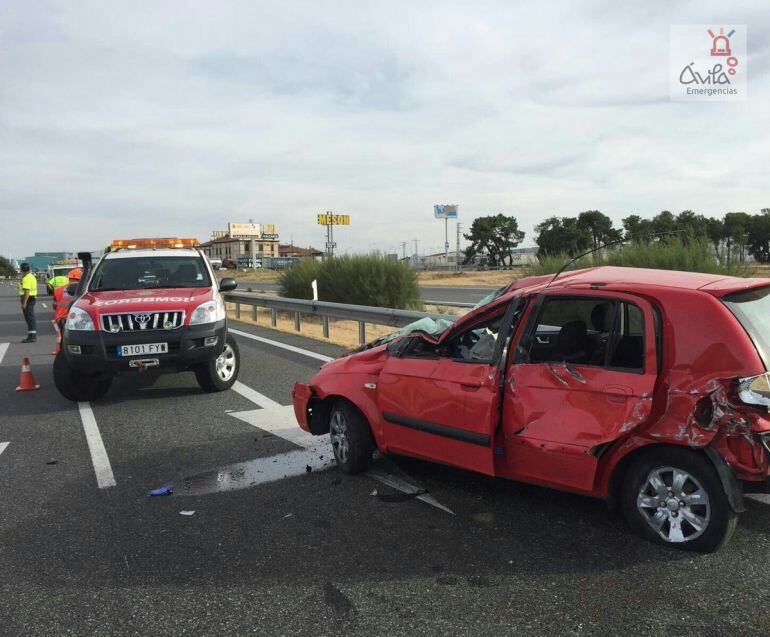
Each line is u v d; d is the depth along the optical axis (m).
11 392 8.19
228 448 5.50
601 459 3.41
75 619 2.87
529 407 3.62
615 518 3.81
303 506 4.14
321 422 5.12
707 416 3.09
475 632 2.68
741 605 2.82
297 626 2.77
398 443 4.39
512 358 3.75
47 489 4.59
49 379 9.11
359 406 4.59
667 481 3.34
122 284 8.10
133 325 6.95
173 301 7.23
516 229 76.94
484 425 3.74
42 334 15.69
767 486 3.05
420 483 4.52
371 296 17.75
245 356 10.55
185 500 4.31
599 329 4.29
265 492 4.42
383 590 3.05
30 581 3.23
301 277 20.03
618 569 3.18
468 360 3.96
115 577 3.25
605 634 2.64
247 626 2.78
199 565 3.36
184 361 7.05
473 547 3.48
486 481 4.53
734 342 3.10
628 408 3.27
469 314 4.05
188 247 9.62
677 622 2.71
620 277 3.73
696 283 3.45
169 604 2.98
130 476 4.84
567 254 13.48
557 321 5.40
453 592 3.01
